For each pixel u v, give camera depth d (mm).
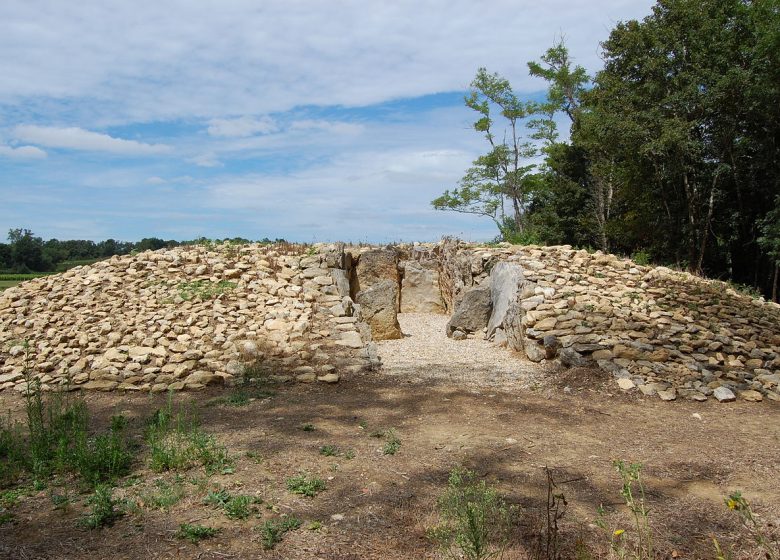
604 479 4590
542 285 10844
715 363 8141
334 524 3734
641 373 7809
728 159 17938
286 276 12117
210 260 12727
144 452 5156
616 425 6184
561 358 8539
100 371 8141
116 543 3496
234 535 3576
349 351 9250
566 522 3771
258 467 4727
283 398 7215
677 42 17453
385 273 16625
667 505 4086
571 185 26500
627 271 12055
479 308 12320
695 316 9758
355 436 5676
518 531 3623
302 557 3332
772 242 14812
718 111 17016
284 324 9883
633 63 18703
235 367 8203
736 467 4875
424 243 18375
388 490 4301
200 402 7082
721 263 19984
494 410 6754
